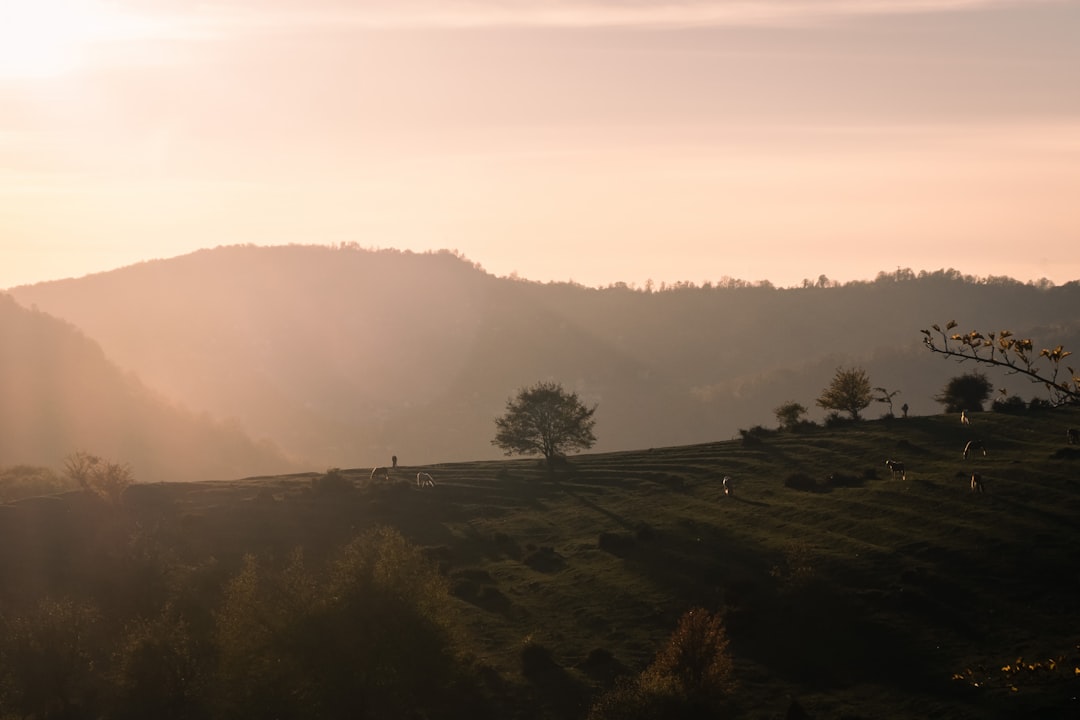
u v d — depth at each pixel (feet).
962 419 362.12
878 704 185.26
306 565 307.99
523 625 247.09
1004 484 276.41
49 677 220.84
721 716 177.78
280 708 186.29
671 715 174.81
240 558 318.04
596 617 244.63
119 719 205.16
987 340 64.75
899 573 231.91
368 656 189.37
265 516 361.92
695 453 399.03
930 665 194.39
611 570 273.75
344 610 194.90
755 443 388.98
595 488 367.45
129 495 396.57
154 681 208.23
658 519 312.71
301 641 190.70
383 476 419.95
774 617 226.38
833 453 350.43
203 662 214.69
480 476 409.08
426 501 375.25
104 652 239.30
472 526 341.41
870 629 211.61
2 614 266.57
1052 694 172.76
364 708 188.24
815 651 209.77
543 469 412.57
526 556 298.15
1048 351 62.39
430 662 192.65
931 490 282.15
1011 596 213.25
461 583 276.41
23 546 334.85
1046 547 230.68
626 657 219.00
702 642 190.70
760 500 310.65
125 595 261.85
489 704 202.28
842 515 278.05
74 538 344.90
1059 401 62.08
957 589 220.02
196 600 254.47
